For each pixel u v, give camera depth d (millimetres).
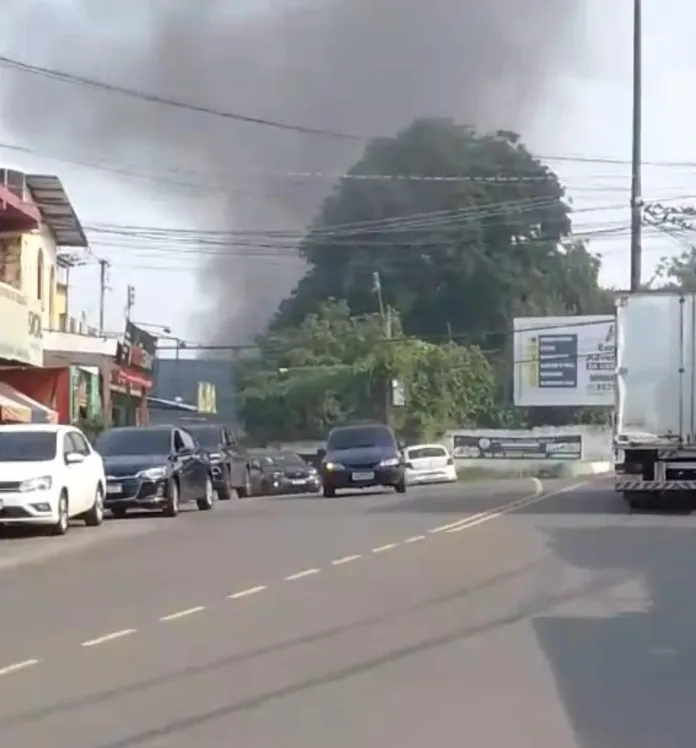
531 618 18906
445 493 50500
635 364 38250
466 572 24000
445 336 111812
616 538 30047
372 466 52500
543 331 100250
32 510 33188
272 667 15531
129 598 21359
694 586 22078
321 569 24703
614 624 18406
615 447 38281
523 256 114188
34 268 61281
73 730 12664
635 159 60031
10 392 59281
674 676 14984
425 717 13055
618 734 12383
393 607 19938
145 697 14031
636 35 60344
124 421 81938
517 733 12430
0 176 57469
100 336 71625
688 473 38000
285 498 54500
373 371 104250
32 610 20312
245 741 12172
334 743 12078
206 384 115438
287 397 109125
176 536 32656
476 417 105750
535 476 90812
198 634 17781
